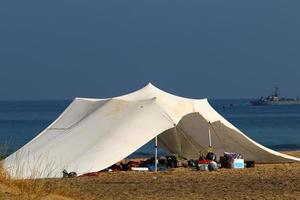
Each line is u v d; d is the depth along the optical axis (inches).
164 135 3319.4
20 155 2623.0
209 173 2751.0
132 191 2201.0
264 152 3161.9
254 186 2348.7
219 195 2119.8
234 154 3009.4
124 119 2888.8
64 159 2687.0
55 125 3085.6
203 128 3152.1
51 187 1658.5
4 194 1457.9
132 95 3112.7
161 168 2901.1
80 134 2869.1
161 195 2111.2
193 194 2142.0
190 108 3021.7
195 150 3336.6
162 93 3115.2
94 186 2315.5
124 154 2726.4
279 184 2402.8
